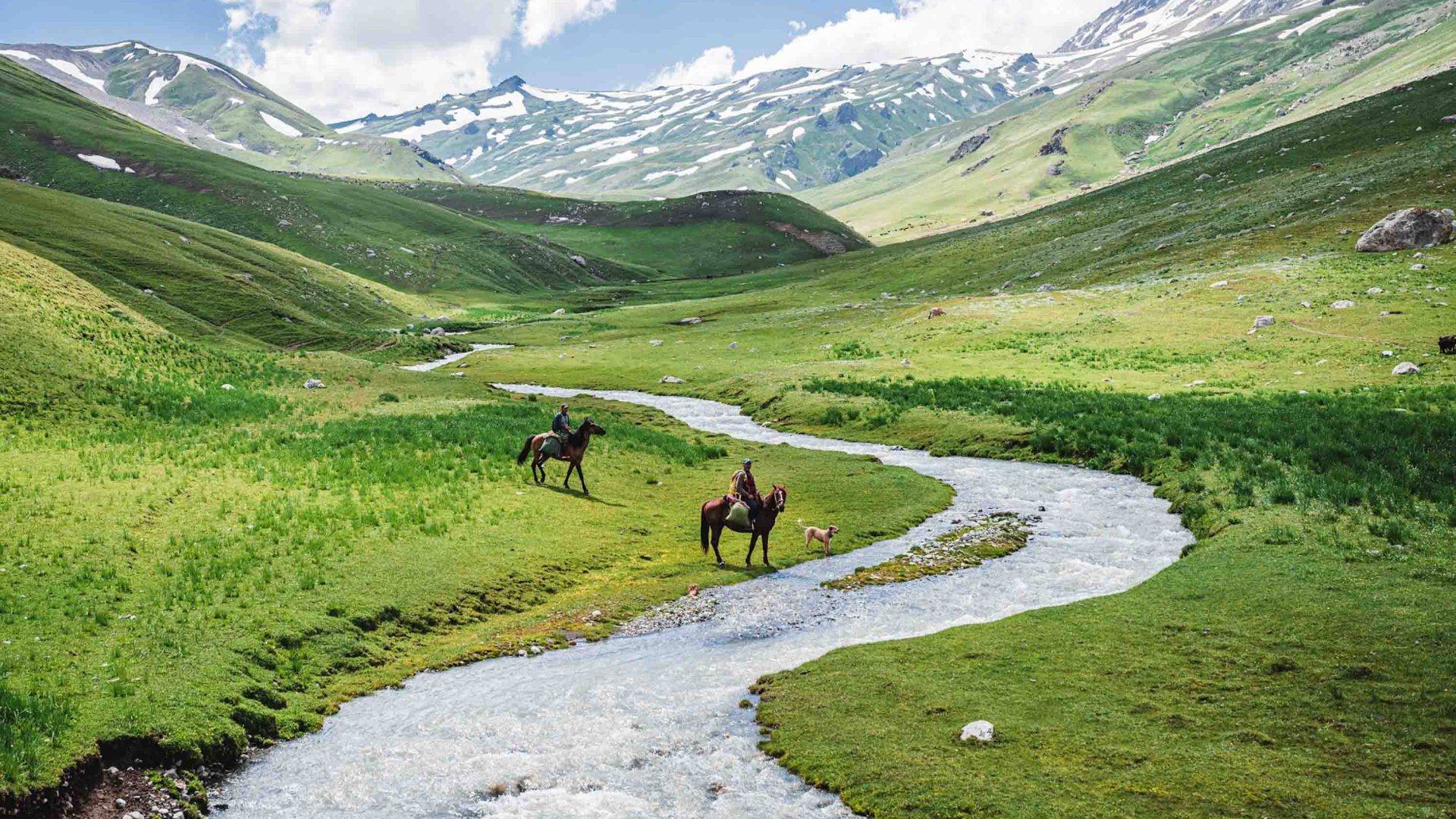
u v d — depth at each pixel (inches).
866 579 989.2
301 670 707.4
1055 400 2079.2
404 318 5315.0
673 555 1119.0
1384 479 1138.0
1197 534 1115.3
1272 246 3688.5
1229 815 442.3
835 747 556.4
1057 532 1182.9
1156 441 1593.3
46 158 7829.7
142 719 572.1
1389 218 3201.3
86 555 872.3
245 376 2301.9
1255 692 586.2
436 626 842.8
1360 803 441.4
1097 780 488.7
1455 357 2015.3
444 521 1115.9
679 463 1685.5
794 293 5605.3
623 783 524.7
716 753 562.9
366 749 584.4
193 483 1179.3
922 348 3097.9
